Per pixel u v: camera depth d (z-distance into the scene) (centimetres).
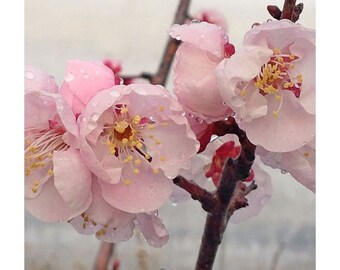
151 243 15
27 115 15
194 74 14
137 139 15
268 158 15
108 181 14
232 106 14
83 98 14
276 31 14
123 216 14
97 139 14
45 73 15
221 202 15
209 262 16
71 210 14
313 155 15
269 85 14
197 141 14
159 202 14
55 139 15
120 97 14
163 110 14
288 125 14
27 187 15
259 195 17
